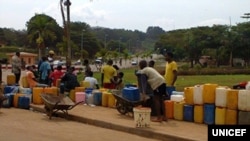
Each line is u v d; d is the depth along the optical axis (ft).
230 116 40.88
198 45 372.99
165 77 51.39
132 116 49.44
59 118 52.08
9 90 66.18
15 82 77.82
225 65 350.84
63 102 52.95
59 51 363.97
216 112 42.22
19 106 61.62
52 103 50.60
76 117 49.88
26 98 60.80
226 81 146.82
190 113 45.32
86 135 40.65
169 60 51.31
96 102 59.57
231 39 334.03
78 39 483.92
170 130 40.11
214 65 344.08
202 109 44.09
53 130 43.29
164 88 45.16
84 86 66.13
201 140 35.29
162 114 45.50
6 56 313.12
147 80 45.44
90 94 60.29
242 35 333.42
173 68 50.65
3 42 489.67
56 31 386.52
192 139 35.76
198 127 42.04
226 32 353.10
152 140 38.52
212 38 369.91
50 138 38.86
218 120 41.86
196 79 161.68
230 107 40.91
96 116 49.42
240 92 40.09
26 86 70.64
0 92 57.82
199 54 380.78
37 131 42.52
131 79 139.33
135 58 515.50
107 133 41.86
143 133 40.29
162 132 38.91
